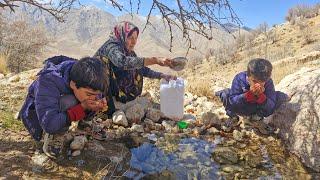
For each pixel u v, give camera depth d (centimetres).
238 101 452
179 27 391
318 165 390
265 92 448
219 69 2789
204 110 541
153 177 357
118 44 461
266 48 2759
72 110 333
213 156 404
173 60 434
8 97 528
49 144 377
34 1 421
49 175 339
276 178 372
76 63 332
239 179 367
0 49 2092
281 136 448
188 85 657
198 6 377
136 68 443
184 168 376
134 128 444
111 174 351
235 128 474
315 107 420
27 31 2214
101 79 327
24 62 2214
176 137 440
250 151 421
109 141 412
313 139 402
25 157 357
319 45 2350
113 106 460
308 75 492
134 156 388
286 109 451
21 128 414
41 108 335
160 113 484
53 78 343
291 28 3453
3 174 330
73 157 369
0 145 373
